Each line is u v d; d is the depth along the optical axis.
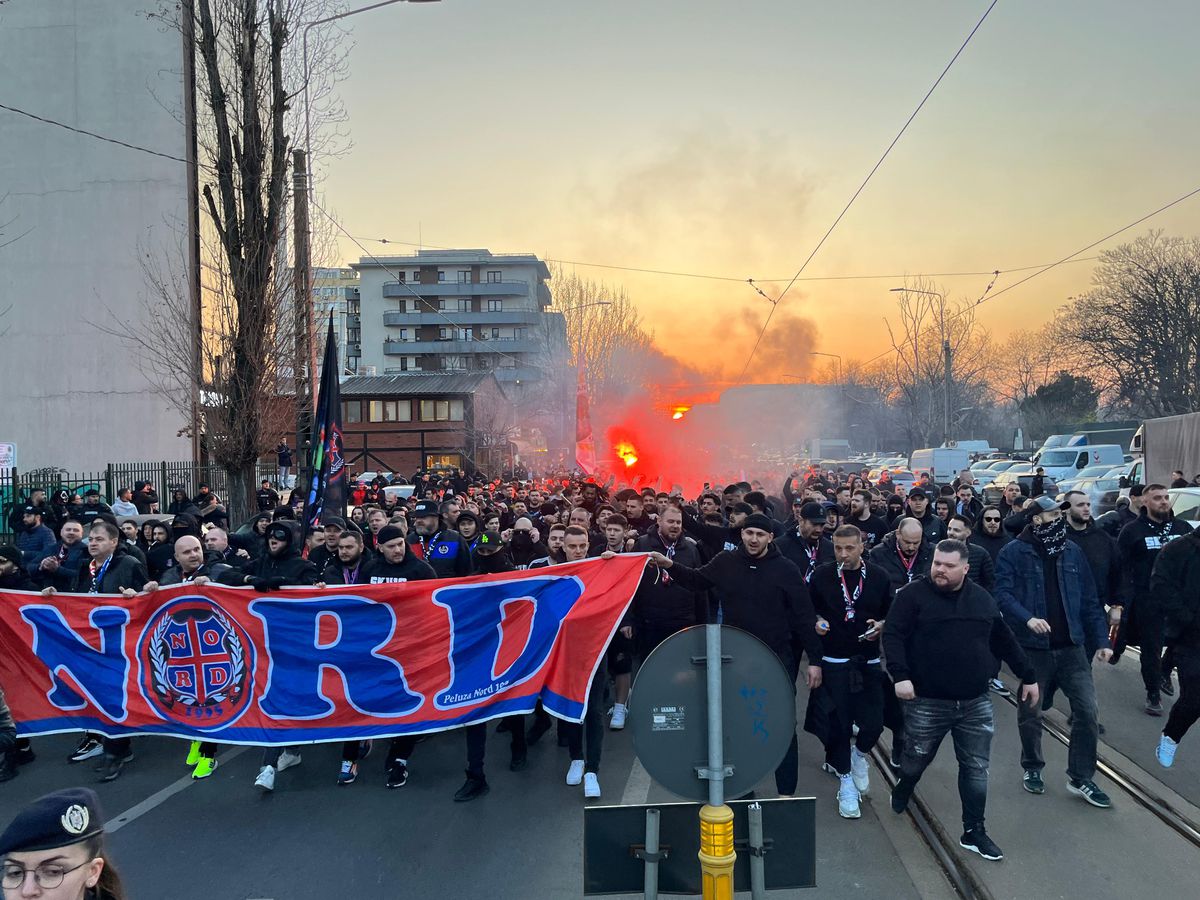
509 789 6.66
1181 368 48.75
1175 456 24.00
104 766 7.02
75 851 2.20
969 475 14.45
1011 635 5.48
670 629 7.62
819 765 7.18
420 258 94.69
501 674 6.55
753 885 3.48
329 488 10.47
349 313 104.25
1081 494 7.84
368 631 6.66
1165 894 4.89
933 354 59.03
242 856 5.47
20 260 28.69
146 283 27.16
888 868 5.25
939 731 5.48
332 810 6.25
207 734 6.70
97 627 6.85
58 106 28.62
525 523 9.75
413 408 55.19
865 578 6.05
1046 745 7.54
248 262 15.91
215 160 16.17
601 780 6.81
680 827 3.53
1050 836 5.65
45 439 28.56
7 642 6.83
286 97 16.05
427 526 9.10
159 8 27.94
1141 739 7.57
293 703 6.66
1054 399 69.62
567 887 5.02
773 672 3.54
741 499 8.38
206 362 17.59
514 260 94.38
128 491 17.11
